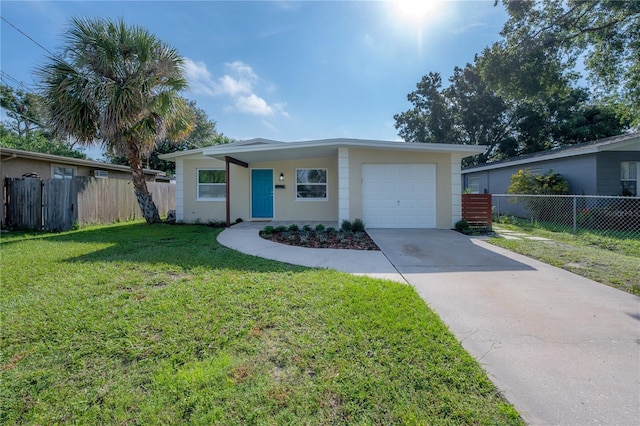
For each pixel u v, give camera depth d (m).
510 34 11.62
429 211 9.12
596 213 9.54
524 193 11.98
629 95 11.02
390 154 9.05
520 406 1.82
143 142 9.52
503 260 5.46
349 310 3.08
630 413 1.76
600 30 10.52
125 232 8.55
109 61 8.42
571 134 21.06
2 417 1.74
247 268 4.66
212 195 11.55
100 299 3.35
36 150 19.66
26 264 4.79
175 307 3.13
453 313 3.13
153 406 1.81
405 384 1.99
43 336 2.57
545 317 3.04
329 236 7.77
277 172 11.43
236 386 1.97
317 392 1.92
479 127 24.81
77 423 1.70
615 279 4.24
